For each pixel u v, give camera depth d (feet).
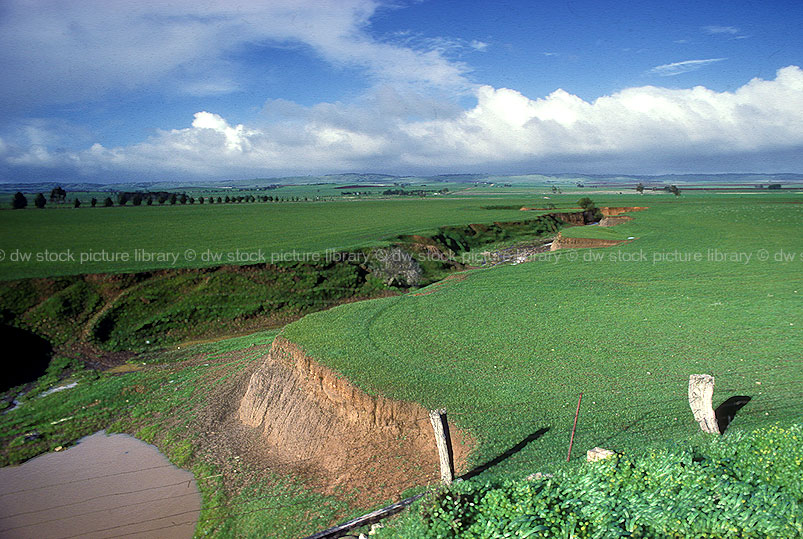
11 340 143.95
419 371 90.02
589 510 39.47
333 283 205.57
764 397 72.23
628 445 61.11
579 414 73.26
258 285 191.93
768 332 105.40
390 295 206.80
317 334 113.29
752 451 46.26
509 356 99.30
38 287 164.04
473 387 83.76
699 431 61.87
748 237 255.50
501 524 38.93
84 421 109.40
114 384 125.49
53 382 130.82
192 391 117.50
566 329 117.19
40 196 504.02
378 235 286.66
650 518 37.52
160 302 172.96
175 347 155.02
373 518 56.65
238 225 350.23
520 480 48.11
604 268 197.06
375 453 74.18
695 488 40.14
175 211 480.64
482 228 350.23
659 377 85.35
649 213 390.63
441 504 43.37
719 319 117.39
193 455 92.43
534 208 502.38
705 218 340.59
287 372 100.73
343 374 87.86
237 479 81.87
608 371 89.76
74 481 86.79
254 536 65.57
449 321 126.00
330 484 72.18
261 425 96.22
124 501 79.97
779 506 36.14
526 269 204.44
